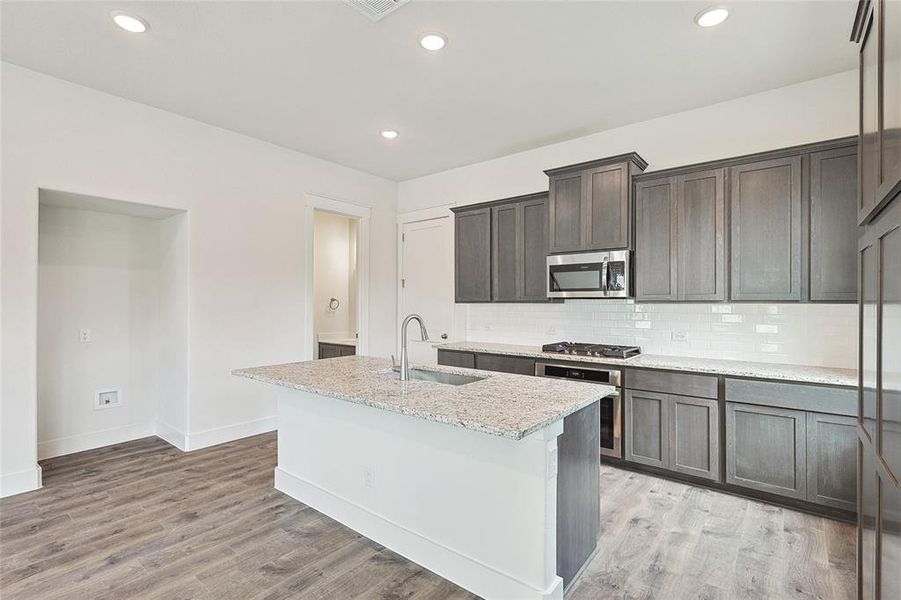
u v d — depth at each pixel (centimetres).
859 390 161
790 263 296
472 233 471
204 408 397
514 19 249
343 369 289
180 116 380
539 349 418
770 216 303
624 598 199
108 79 320
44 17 249
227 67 303
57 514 275
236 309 417
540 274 419
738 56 286
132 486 316
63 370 380
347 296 675
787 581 210
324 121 391
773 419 281
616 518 269
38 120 310
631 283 361
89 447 393
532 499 188
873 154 137
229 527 261
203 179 395
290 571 220
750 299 310
